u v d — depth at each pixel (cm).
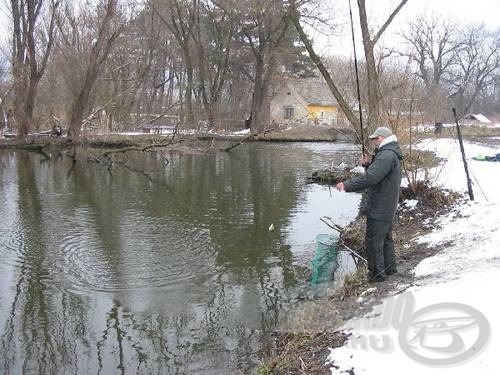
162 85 4519
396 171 594
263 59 3934
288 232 1063
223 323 643
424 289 538
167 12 4062
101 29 2642
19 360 568
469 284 517
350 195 1466
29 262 884
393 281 606
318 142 3538
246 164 2227
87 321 662
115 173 1948
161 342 602
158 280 801
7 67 3444
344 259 835
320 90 5659
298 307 657
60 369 550
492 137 3772
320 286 742
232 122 4184
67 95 3319
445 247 719
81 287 772
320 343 493
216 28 4069
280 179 1786
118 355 576
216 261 888
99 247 967
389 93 1215
